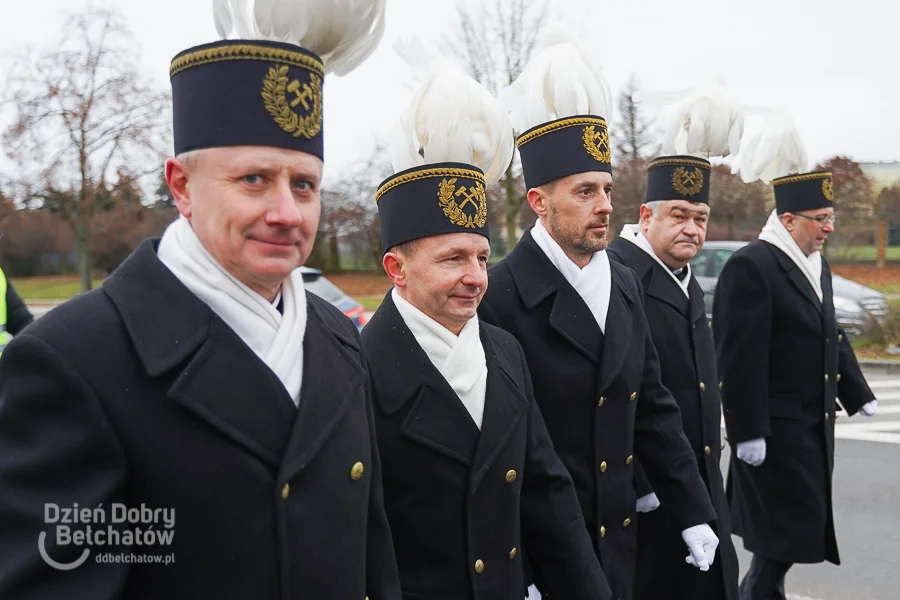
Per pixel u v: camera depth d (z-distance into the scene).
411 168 2.10
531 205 2.78
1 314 3.85
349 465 1.46
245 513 1.28
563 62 2.70
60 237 18.09
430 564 2.01
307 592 1.34
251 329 1.35
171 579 1.26
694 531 2.80
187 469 1.24
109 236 17.47
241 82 1.31
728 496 4.06
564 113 2.67
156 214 16.98
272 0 1.49
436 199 2.07
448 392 2.03
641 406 2.86
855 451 6.31
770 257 3.83
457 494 2.02
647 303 3.22
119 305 1.28
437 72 2.25
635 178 13.58
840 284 11.62
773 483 3.73
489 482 2.05
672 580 3.02
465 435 2.03
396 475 2.02
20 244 19.73
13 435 1.18
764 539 3.73
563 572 2.21
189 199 1.37
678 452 2.84
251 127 1.31
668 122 3.45
